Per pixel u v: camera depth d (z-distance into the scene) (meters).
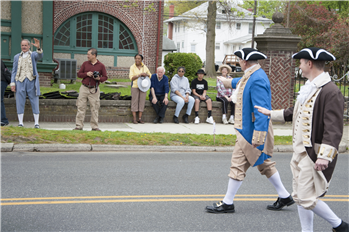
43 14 14.93
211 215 4.81
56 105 11.42
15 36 14.66
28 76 9.54
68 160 7.45
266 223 4.59
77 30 20.95
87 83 9.59
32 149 8.12
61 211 4.76
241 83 4.85
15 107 11.06
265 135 4.58
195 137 9.52
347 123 13.38
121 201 5.20
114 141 8.77
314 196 3.73
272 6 37.50
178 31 60.03
